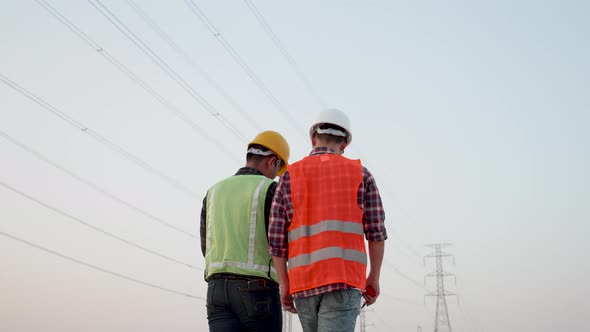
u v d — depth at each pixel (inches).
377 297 165.5
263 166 209.5
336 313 151.8
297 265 157.8
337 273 151.9
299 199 162.1
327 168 164.9
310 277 154.9
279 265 165.5
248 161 210.2
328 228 156.8
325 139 174.2
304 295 156.0
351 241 156.1
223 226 190.1
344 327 151.3
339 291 151.7
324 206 159.8
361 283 153.9
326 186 162.2
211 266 187.6
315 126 177.9
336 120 174.4
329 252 154.3
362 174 163.2
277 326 183.5
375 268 163.2
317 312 157.1
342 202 159.2
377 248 162.9
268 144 209.0
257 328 181.6
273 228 165.6
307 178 164.7
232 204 192.9
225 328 182.2
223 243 188.2
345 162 165.3
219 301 183.8
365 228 163.0
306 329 161.6
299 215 161.2
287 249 165.6
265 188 193.9
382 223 162.9
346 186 160.7
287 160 212.1
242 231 188.4
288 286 163.8
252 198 191.9
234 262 184.2
